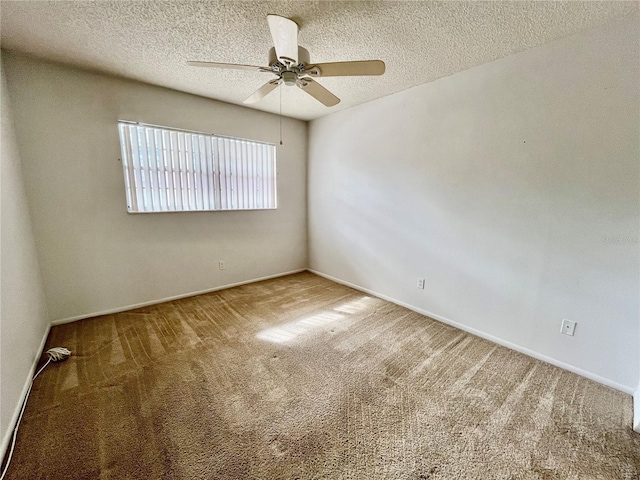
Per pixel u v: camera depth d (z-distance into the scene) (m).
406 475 1.22
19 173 2.12
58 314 2.52
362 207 3.43
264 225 3.89
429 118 2.63
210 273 3.46
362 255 3.52
